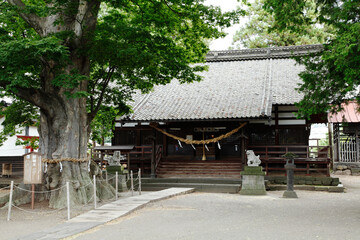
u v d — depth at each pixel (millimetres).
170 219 9922
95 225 8961
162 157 22750
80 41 12258
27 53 9555
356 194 17125
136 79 15398
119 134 24812
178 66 14500
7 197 12516
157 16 13922
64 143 12281
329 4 10469
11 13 10742
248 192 16672
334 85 11383
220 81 25031
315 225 9039
